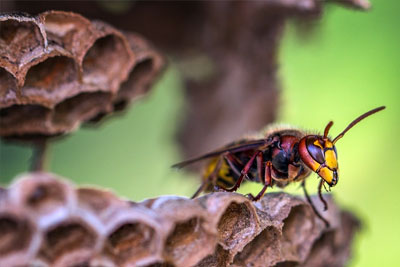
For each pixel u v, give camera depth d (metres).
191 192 0.28
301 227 0.22
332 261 0.24
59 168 0.31
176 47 0.28
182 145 0.29
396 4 0.31
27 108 0.22
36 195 0.19
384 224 0.31
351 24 0.31
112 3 0.27
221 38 0.27
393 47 0.31
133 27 0.27
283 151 0.23
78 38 0.22
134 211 0.19
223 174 0.23
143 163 0.32
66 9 0.26
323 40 0.28
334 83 0.31
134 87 0.24
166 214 0.20
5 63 0.21
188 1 0.27
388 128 0.31
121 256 0.20
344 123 0.31
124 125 0.33
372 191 0.31
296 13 0.25
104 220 0.19
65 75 0.22
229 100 0.28
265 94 0.27
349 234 0.25
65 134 0.23
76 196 0.19
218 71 0.28
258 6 0.26
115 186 0.32
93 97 0.23
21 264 0.19
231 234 0.21
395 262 0.31
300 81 0.31
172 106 0.30
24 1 0.26
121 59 0.23
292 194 0.22
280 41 0.26
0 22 0.21
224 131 0.28
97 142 0.32
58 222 0.19
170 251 0.20
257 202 0.21
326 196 0.23
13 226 0.19
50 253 0.19
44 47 0.21
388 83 0.31
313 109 0.31
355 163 0.32
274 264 0.21
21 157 0.30
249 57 0.27
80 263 0.19
